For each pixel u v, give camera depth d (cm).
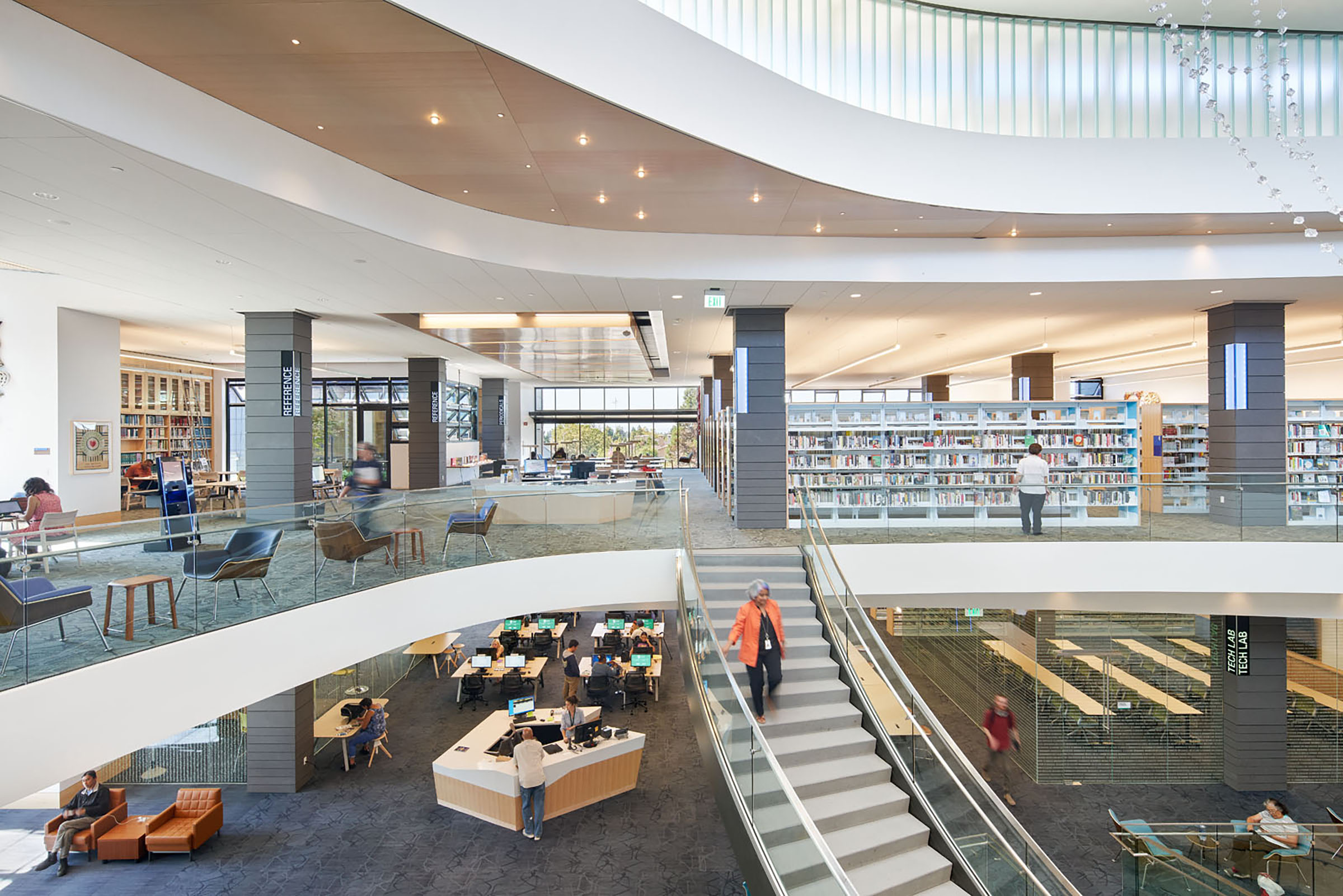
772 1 881
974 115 945
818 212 927
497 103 650
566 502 970
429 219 849
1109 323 1450
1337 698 1154
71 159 575
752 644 675
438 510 870
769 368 1219
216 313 1245
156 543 587
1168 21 946
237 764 1066
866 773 632
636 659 1282
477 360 2084
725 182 826
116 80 536
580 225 1000
